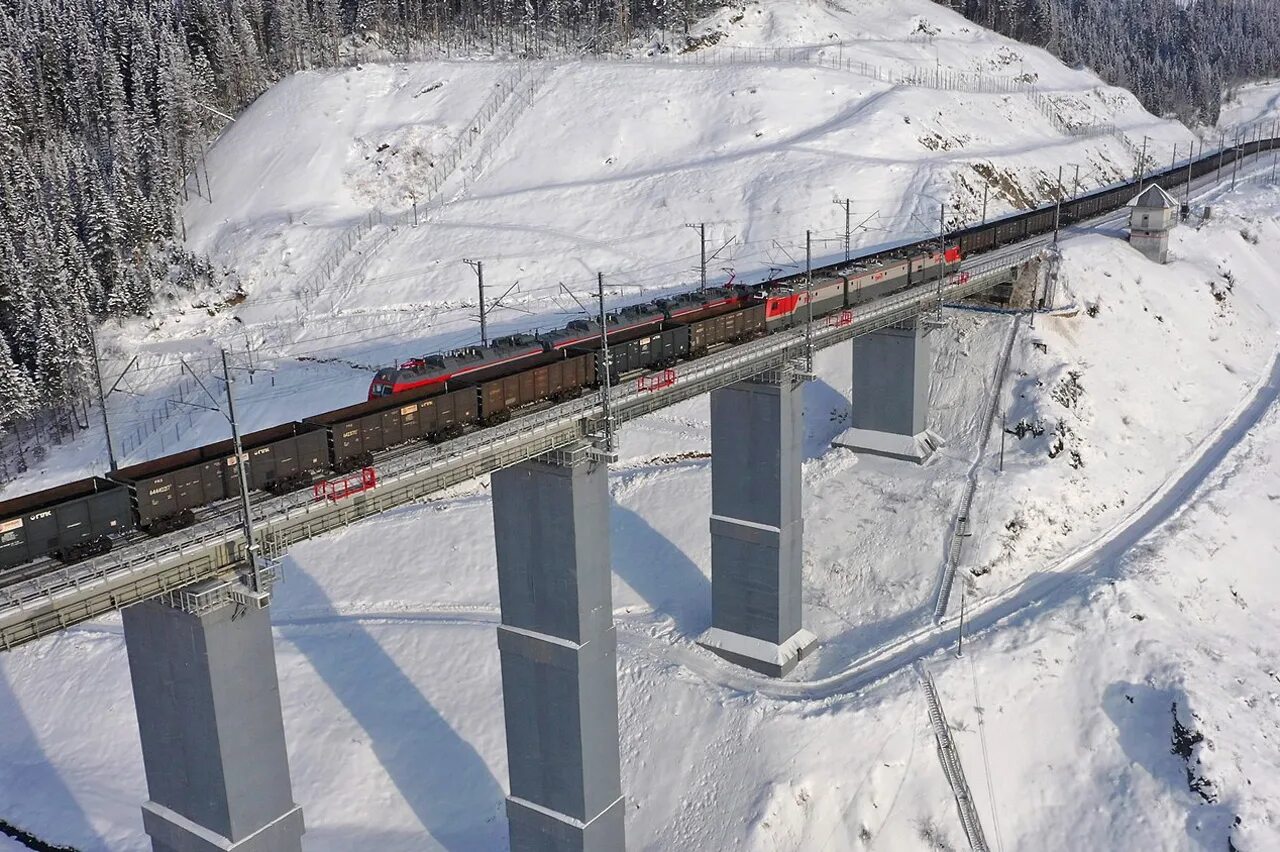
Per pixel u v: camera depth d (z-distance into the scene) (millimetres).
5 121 114312
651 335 53562
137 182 117938
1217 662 56781
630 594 63781
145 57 141250
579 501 42062
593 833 45062
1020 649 56375
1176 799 50031
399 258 117500
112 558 30734
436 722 52656
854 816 48750
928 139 135000
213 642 32188
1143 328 86250
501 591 44969
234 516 33875
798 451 56531
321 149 136500
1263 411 83938
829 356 88688
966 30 195625
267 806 34562
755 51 164250
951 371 82312
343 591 63875
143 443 83750
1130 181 153000
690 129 138500
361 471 37781
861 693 53250
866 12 193375
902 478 71125
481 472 39688
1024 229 102000
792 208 116375
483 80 148625
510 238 118688
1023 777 52250
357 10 167000
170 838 35469
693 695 53594
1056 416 74188
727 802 48750
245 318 111875
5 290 93938
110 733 53406
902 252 82000
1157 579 62406
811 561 66188
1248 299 99312
